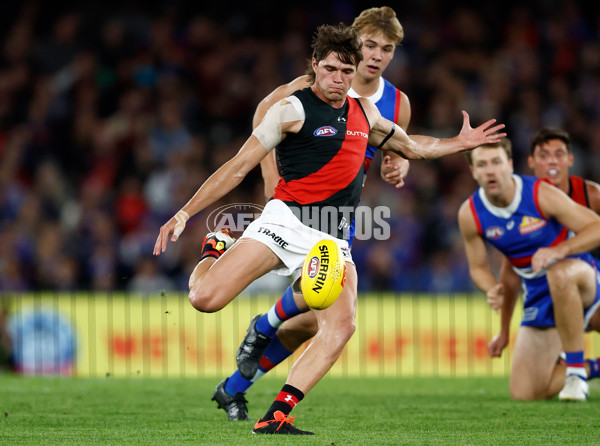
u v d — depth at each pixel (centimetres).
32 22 5831
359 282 4472
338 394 2370
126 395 2288
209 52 5747
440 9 6034
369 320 3397
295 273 1580
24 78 5575
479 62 5781
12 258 4578
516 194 2225
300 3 6009
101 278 4534
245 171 1553
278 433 1484
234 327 3378
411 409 1995
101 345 3403
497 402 2158
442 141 1742
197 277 1566
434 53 5812
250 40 5859
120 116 5344
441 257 4572
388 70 5550
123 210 4853
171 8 5956
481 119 5472
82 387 2520
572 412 1917
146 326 3391
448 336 3391
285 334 1783
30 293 3428
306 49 5834
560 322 2141
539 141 2356
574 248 2091
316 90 1577
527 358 2247
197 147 5253
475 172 2223
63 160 5294
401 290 4509
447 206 4850
